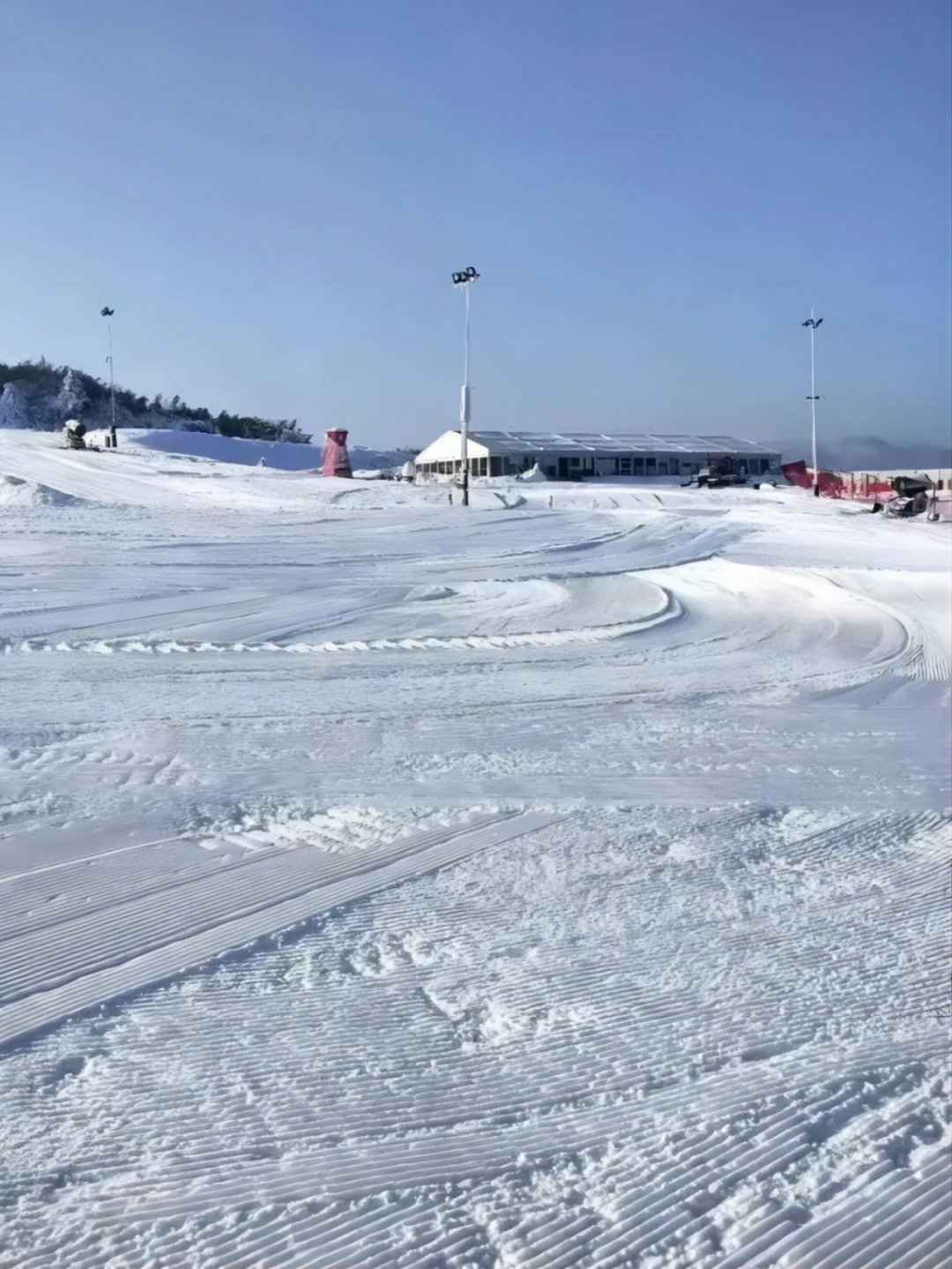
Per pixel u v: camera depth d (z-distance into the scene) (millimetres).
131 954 6555
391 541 39781
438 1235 4082
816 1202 4332
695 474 109625
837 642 21078
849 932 7188
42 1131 4688
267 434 184625
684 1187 4410
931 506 53406
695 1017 5898
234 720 13594
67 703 14359
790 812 10156
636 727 13977
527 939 6941
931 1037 5738
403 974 6383
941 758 12586
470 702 15227
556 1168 4531
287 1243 4016
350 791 10453
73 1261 3902
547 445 106812
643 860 8625
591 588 27234
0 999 5910
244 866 8219
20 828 8969
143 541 38094
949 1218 4246
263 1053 5406
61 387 166375
